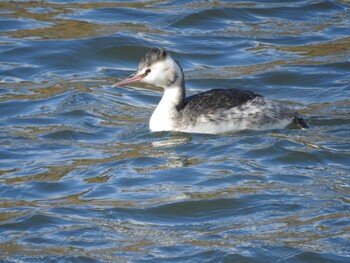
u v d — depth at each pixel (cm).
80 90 1967
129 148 1641
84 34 2217
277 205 1395
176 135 1684
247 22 2334
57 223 1355
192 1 2438
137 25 2289
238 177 1495
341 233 1306
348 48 2166
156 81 1694
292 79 2017
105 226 1346
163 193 1445
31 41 2184
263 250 1267
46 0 2423
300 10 2392
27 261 1242
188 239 1307
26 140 1694
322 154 1577
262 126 1684
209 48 2184
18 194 1459
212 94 1709
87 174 1529
